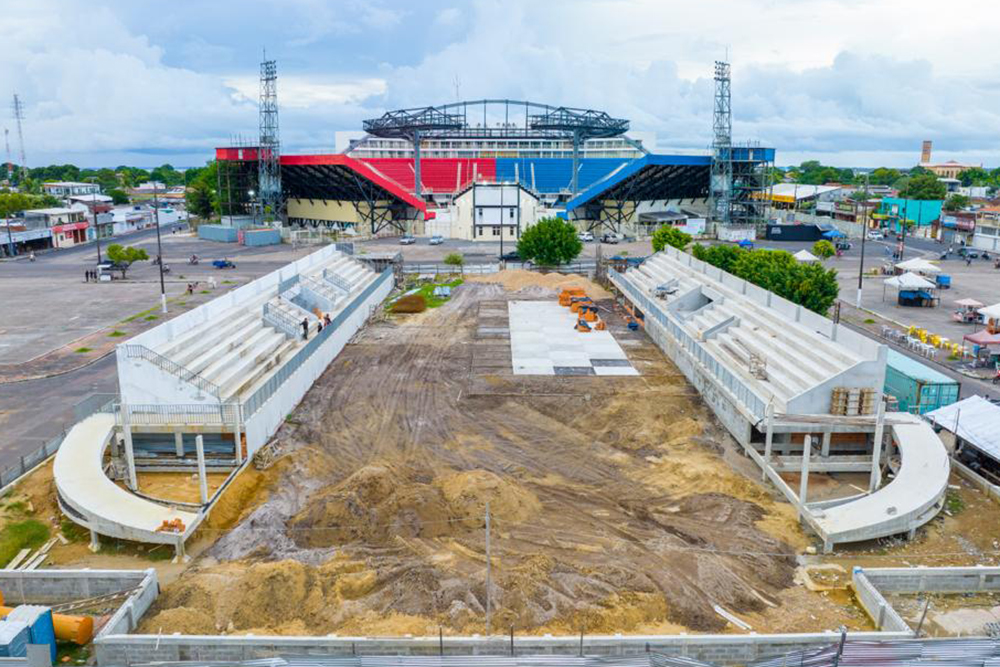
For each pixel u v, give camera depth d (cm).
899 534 3131
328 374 5341
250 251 12794
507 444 4097
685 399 4775
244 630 2528
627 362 5619
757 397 3822
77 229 13900
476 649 2333
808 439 3169
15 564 2969
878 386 3756
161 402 3794
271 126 14975
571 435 4228
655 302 6575
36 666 2281
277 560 2920
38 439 4194
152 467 3725
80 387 5122
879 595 2561
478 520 3172
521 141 18038
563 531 3133
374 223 15275
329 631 2500
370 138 17962
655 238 10031
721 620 2559
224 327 4838
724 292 6031
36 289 8888
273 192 15350
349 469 3781
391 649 2345
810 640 2356
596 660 2169
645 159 13900
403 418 4478
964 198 16975
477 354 5850
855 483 3666
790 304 4928
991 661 2180
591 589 2672
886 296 8362
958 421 3778
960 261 11212
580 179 17512
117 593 2745
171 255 12175
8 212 14662
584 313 6956
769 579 2808
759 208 15675
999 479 3616
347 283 7394
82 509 3117
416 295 8194
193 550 3041
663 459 3878
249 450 3781
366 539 3058
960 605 2689
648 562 2880
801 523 3216
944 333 6594
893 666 2184
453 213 14362
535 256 9638
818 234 13950
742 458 3909
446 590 2647
